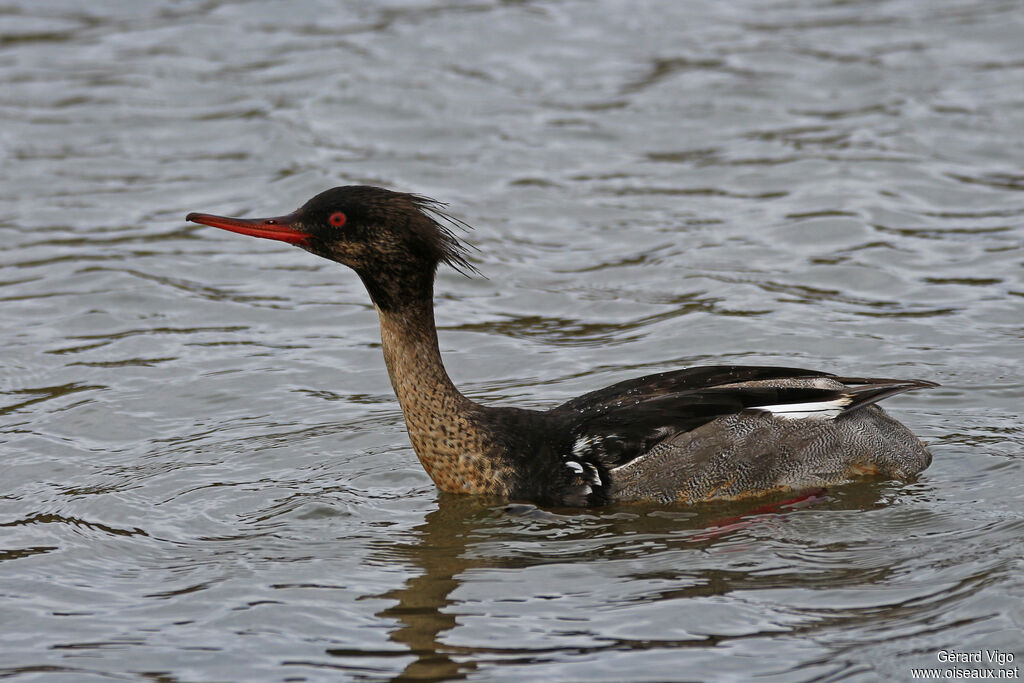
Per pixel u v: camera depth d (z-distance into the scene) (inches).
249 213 785.6
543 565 411.8
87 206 807.7
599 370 596.4
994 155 824.9
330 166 847.1
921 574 388.8
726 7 1143.0
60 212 798.5
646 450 456.1
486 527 444.5
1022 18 1055.6
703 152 864.9
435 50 1044.5
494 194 811.4
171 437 533.3
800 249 719.7
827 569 398.0
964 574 385.1
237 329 654.5
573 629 368.2
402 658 356.8
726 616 370.3
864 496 455.5
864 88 947.3
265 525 449.1
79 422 547.5
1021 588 369.4
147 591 401.4
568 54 1037.8
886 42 1031.6
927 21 1071.6
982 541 408.8
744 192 802.8
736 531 431.2
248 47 1066.1
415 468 500.1
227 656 361.1
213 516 457.1
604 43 1059.3
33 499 474.3
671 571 402.6
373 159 860.0
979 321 618.5
